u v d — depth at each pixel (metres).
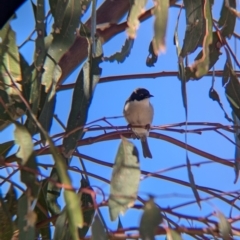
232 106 9.20
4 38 8.56
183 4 8.70
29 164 6.43
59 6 8.48
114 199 6.78
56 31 8.44
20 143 6.50
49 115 8.15
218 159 8.93
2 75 8.39
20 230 6.84
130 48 8.55
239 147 8.59
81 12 8.53
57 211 9.23
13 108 8.29
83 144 9.07
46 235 8.94
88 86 8.28
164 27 6.64
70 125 8.12
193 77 8.89
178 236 6.55
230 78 9.24
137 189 6.91
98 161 9.33
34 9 9.16
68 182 6.21
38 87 8.26
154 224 6.09
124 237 6.78
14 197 8.61
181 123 8.12
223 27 9.30
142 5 7.12
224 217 6.46
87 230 8.82
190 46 8.48
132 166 7.04
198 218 6.69
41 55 8.15
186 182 8.74
